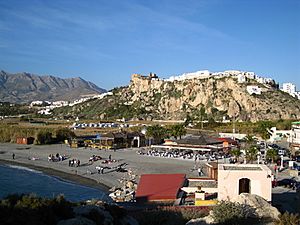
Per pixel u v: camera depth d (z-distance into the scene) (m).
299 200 45.59
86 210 27.06
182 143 101.38
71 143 127.50
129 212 34.28
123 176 73.50
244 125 171.88
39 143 133.88
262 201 33.06
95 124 193.62
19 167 88.88
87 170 81.44
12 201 24.39
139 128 166.50
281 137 139.00
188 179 51.69
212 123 189.12
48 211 24.16
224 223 29.02
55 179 73.88
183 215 33.69
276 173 70.62
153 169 78.81
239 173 37.97
